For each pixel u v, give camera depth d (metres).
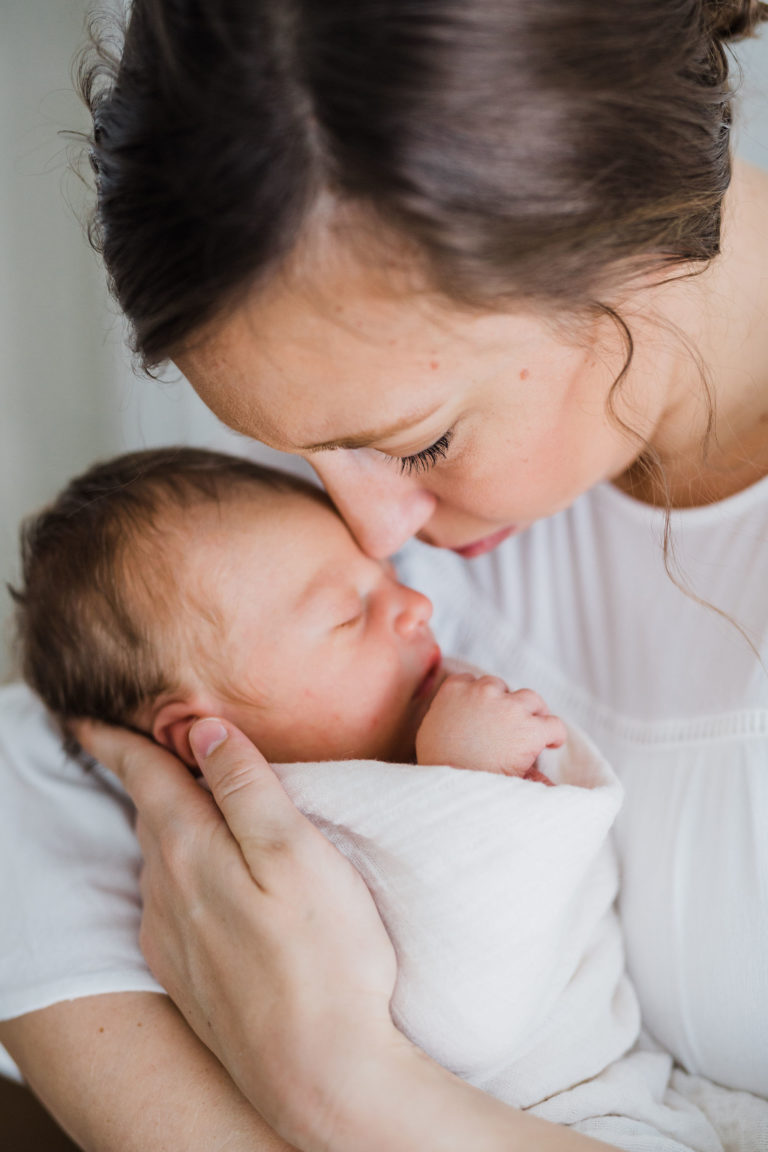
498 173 0.57
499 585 1.17
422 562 1.21
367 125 0.54
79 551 1.05
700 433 0.90
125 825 1.01
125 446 1.85
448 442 0.75
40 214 1.75
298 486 1.08
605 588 1.05
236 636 0.99
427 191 0.55
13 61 1.63
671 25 0.62
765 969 0.84
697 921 0.88
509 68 0.56
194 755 0.96
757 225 0.86
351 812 0.83
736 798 0.88
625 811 0.98
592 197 0.61
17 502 1.91
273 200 0.56
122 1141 0.80
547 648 1.12
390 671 1.01
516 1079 0.84
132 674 1.02
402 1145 0.67
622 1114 0.83
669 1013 0.91
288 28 0.54
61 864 0.95
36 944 0.90
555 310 0.65
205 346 0.64
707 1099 0.88
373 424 0.66
